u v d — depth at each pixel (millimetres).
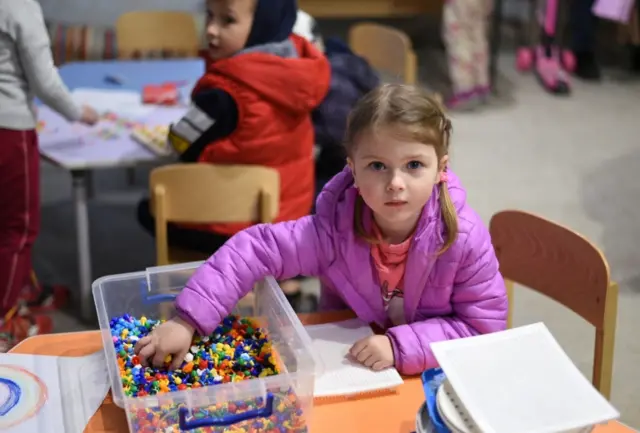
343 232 1440
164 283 1475
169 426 1153
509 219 1840
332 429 1239
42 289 2906
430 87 5148
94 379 1332
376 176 1281
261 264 1443
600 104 4945
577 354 2654
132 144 2557
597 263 1644
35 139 2488
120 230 3469
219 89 2363
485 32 4738
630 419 2375
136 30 3729
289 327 1304
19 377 1330
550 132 4527
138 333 1396
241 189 2295
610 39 5809
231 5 2354
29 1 2359
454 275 1421
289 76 2379
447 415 1070
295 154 2543
